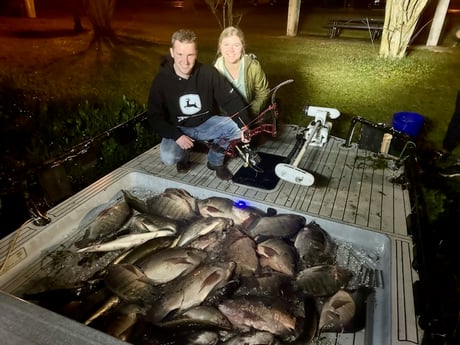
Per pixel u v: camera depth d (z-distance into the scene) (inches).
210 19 514.9
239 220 96.1
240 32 105.2
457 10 534.6
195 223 92.1
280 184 108.6
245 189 106.6
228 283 77.6
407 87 240.2
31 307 54.9
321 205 98.9
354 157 124.3
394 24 293.0
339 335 69.5
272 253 85.0
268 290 77.0
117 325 69.2
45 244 89.0
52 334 50.8
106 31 362.6
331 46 354.3
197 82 102.7
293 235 91.6
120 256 85.3
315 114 130.7
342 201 100.7
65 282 80.7
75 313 72.1
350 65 289.3
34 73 255.0
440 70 277.3
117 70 271.9
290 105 204.4
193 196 109.2
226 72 113.7
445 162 142.6
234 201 103.9
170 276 79.6
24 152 130.6
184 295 73.8
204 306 71.8
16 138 139.9
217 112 117.4
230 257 84.0
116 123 150.1
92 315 71.7
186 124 111.0
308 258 85.8
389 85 244.4
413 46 351.9
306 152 126.7
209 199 102.6
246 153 115.8
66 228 94.3
